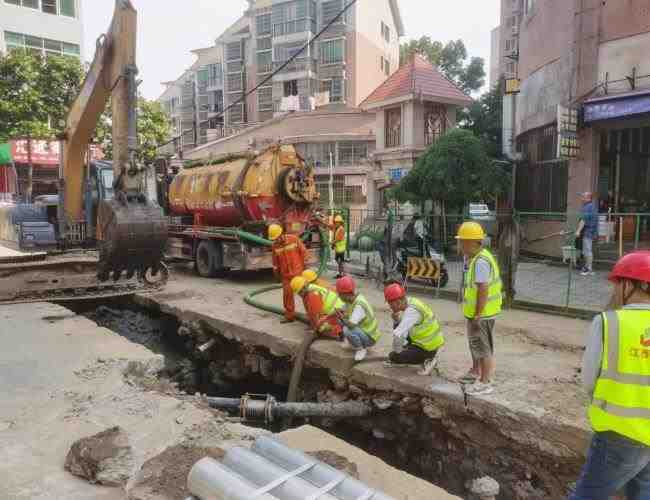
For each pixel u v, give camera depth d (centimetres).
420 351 550
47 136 2148
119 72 727
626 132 1306
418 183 1529
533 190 1548
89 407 454
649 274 261
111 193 1220
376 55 3734
